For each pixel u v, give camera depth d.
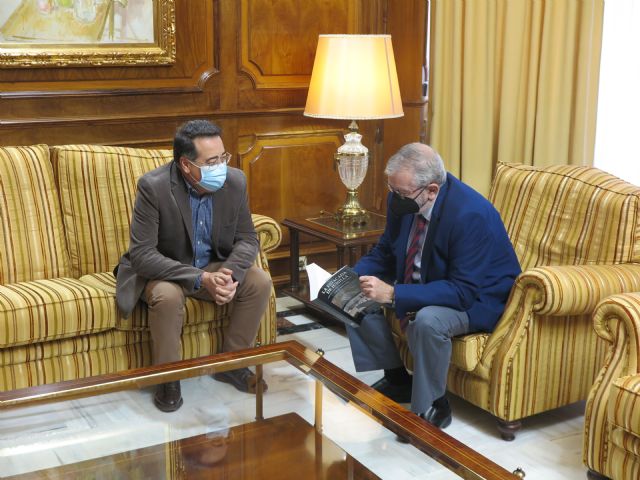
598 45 3.36
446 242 2.55
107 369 2.77
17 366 2.62
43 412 1.95
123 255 2.87
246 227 2.92
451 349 2.52
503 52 3.63
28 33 3.34
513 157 3.71
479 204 2.55
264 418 1.96
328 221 3.64
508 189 2.96
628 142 3.40
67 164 3.05
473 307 2.53
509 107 3.65
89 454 1.85
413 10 4.06
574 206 2.73
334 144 4.15
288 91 3.99
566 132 3.51
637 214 2.58
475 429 2.61
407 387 2.85
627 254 2.58
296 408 1.97
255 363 2.20
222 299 2.71
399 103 3.53
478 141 3.78
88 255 3.06
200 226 2.83
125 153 3.13
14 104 3.37
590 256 2.65
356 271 2.81
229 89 3.83
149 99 3.64
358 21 4.10
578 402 2.84
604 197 2.65
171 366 2.14
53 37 3.39
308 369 2.16
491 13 3.64
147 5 3.55
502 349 2.48
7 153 2.98
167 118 3.68
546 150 3.55
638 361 2.16
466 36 3.70
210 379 2.12
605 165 3.50
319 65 3.50
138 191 2.73
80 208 3.05
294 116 4.03
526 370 2.48
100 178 3.06
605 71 3.43
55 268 3.00
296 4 3.92
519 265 2.65
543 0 3.48
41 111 3.42
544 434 2.58
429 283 2.55
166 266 2.69
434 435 1.77
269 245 3.17
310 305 3.56
